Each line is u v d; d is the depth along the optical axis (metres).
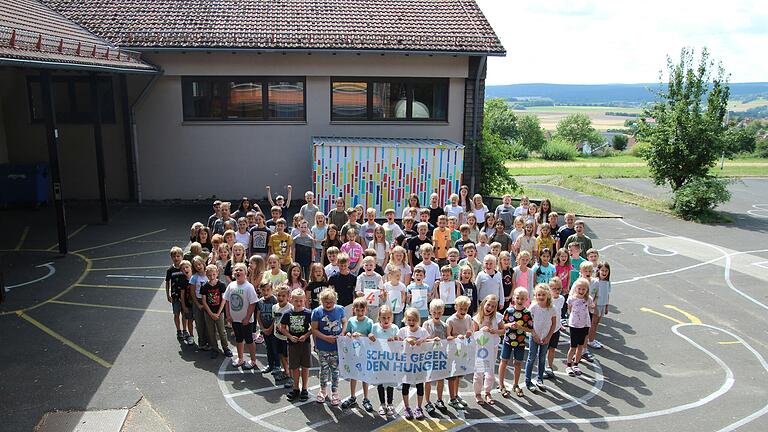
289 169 21.17
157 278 13.20
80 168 20.88
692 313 12.18
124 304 11.66
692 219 21.50
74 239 16.27
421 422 7.93
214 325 9.46
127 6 21.19
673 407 8.43
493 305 8.28
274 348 8.93
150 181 20.95
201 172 21.00
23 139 20.70
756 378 9.34
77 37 16.19
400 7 22.39
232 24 20.48
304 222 11.71
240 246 9.67
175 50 19.19
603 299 10.23
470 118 21.03
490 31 21.00
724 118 23.16
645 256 16.56
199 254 10.16
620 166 45.16
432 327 8.12
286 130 20.88
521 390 8.76
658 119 23.17
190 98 20.58
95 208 20.16
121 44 18.86
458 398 8.43
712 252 17.06
